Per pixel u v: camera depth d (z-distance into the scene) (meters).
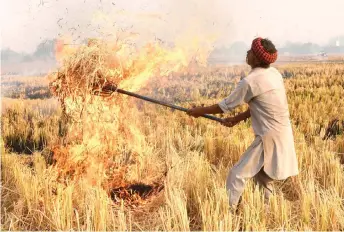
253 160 4.02
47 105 8.54
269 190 4.26
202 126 8.03
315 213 3.95
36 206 4.09
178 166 4.98
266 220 3.87
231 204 4.02
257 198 3.92
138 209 4.33
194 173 4.61
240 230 3.84
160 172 5.32
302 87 14.27
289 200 4.55
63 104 4.84
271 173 3.98
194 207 4.20
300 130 7.52
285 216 3.77
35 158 5.48
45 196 4.15
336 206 3.83
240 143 5.85
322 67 19.67
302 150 5.53
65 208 3.89
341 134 7.23
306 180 4.46
